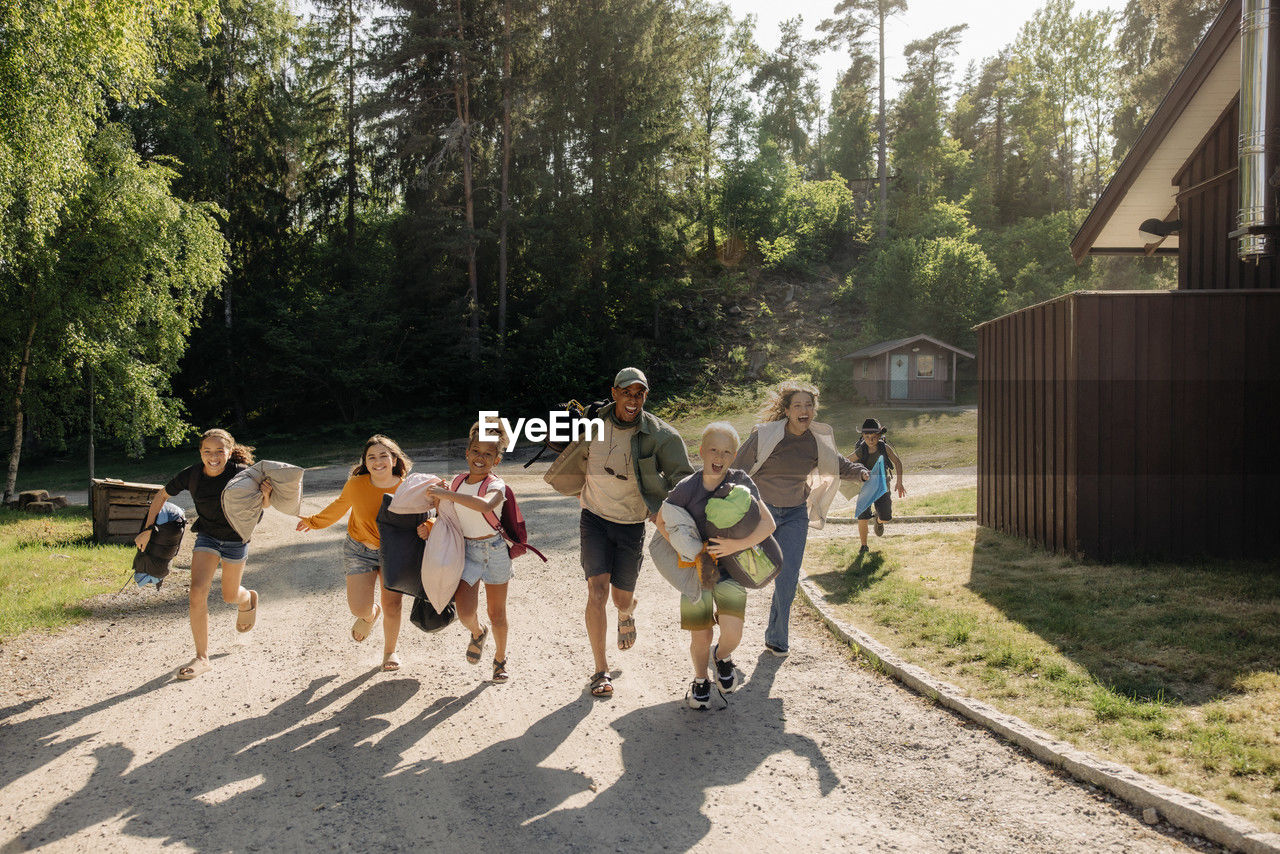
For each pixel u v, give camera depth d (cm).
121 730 423
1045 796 327
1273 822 281
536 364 2714
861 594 655
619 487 447
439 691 475
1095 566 695
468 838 309
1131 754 345
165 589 772
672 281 3481
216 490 512
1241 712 374
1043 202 5050
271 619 648
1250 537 721
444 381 2989
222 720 434
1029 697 419
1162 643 478
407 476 475
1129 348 720
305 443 2911
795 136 5519
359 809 333
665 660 528
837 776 355
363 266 3475
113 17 1090
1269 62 698
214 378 3297
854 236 4459
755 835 306
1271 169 704
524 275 3316
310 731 417
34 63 1058
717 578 423
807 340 3481
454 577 453
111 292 1603
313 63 3597
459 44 2895
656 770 366
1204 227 952
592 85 3222
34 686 498
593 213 3231
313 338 3088
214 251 1725
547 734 409
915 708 429
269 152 3400
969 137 6178
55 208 1245
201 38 3161
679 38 3491
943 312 3089
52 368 1559
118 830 319
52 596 723
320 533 1109
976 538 874
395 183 3312
